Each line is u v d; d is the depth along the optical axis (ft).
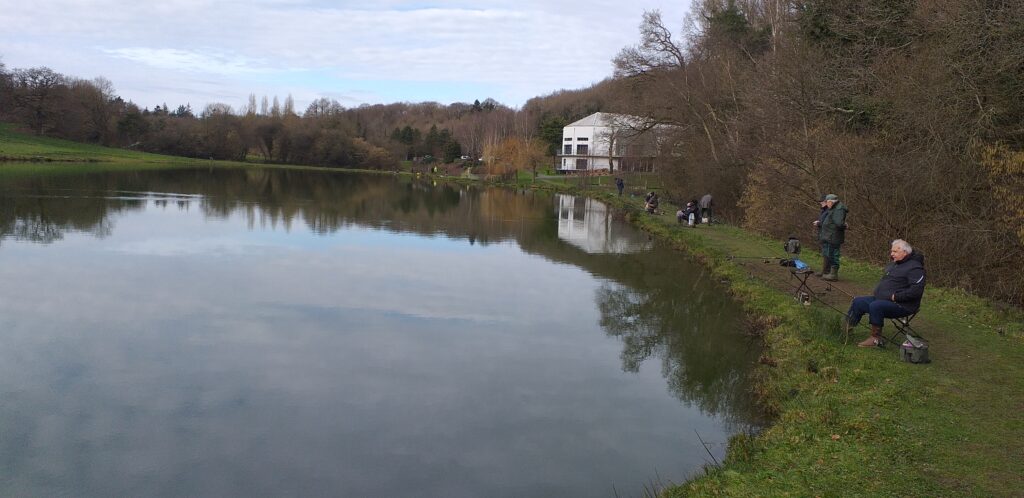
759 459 19.07
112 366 29.22
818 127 61.05
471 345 34.12
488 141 303.89
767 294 41.32
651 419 25.22
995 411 21.45
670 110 112.88
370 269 53.47
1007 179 41.29
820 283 44.24
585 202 150.41
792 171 63.72
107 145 304.71
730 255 57.77
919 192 47.70
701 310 42.11
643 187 160.97
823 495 16.20
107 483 19.74
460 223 92.58
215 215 86.48
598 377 29.86
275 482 20.04
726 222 92.02
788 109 64.69
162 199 104.88
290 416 24.72
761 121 73.05
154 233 67.77
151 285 44.34
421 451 22.25
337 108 436.76
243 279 47.37
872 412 21.40
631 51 117.91
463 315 40.04
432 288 47.21
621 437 23.58
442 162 361.51
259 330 35.32
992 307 36.65
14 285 42.86
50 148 251.39
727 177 92.53
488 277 52.26
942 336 30.27
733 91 98.02
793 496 16.26
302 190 146.82
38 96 276.62
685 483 18.78
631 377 29.94
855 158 53.21
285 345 32.99
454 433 23.68
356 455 21.88
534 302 43.98
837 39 64.03
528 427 24.31
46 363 29.30
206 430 23.40
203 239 65.46
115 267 49.75
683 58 113.70
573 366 31.30
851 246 55.98
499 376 29.68
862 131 58.18
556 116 358.02
